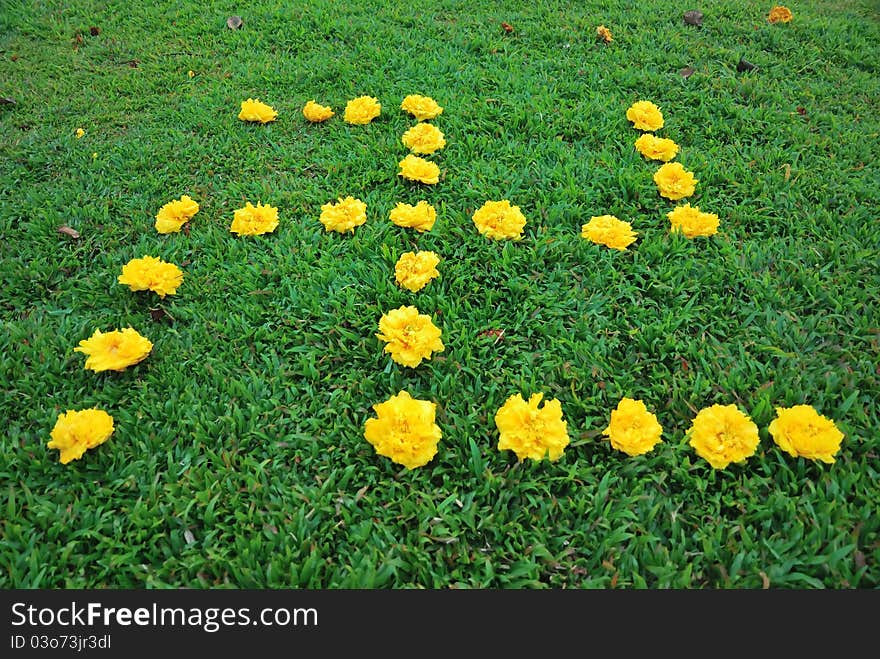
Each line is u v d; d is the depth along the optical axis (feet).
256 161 4.74
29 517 2.79
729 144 4.88
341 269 3.84
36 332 3.53
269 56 6.10
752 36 6.31
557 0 7.04
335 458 3.03
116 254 4.01
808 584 2.58
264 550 2.73
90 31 6.57
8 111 5.33
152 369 3.36
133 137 5.03
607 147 4.77
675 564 2.66
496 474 2.94
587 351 3.38
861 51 6.11
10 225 4.20
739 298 3.68
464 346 3.39
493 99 5.26
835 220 4.15
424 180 4.32
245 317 3.62
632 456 2.94
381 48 6.08
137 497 2.89
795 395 3.14
